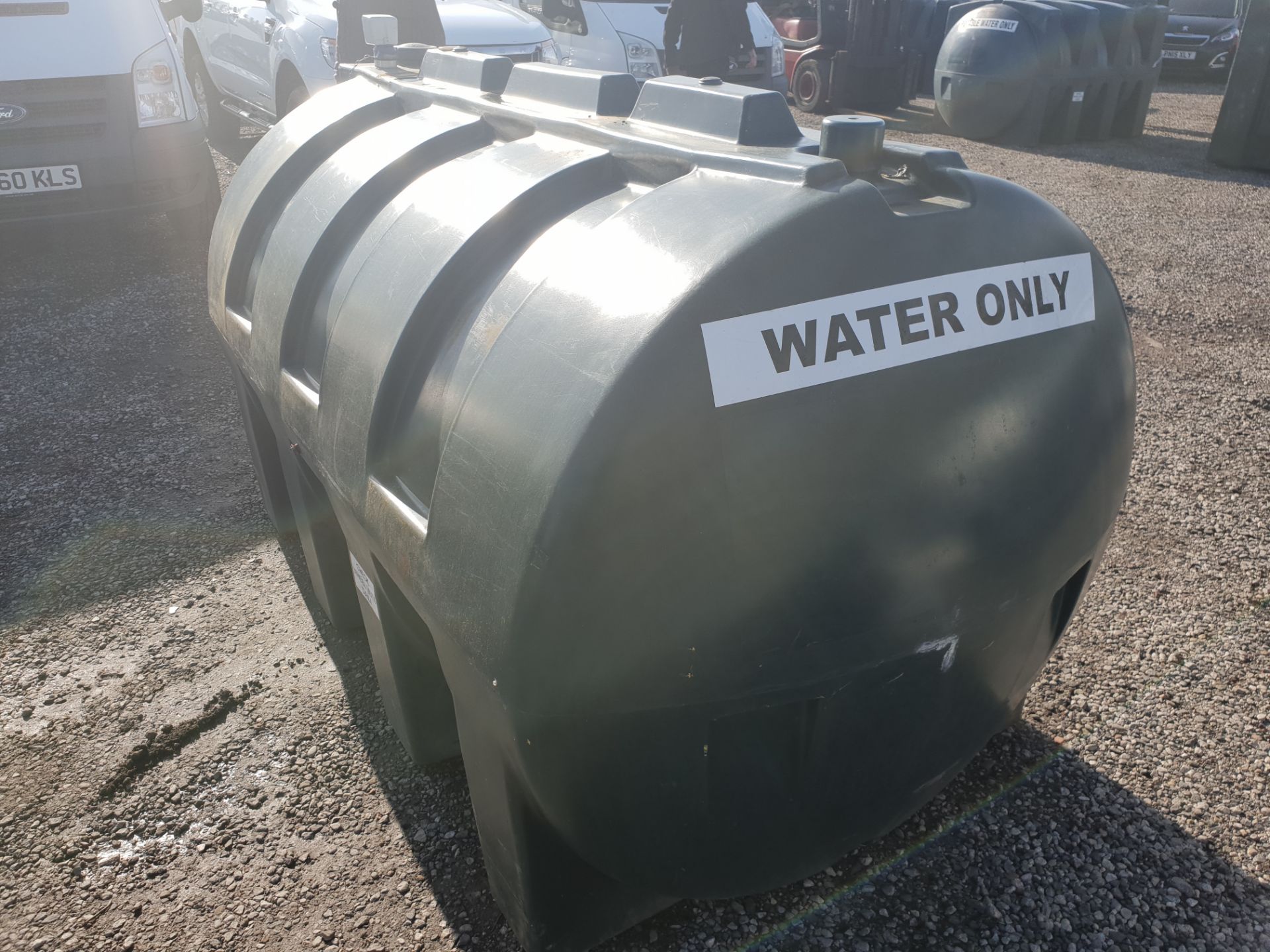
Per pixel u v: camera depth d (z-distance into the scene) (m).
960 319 1.52
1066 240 1.70
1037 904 2.03
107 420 4.20
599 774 1.47
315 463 1.99
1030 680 1.96
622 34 8.48
